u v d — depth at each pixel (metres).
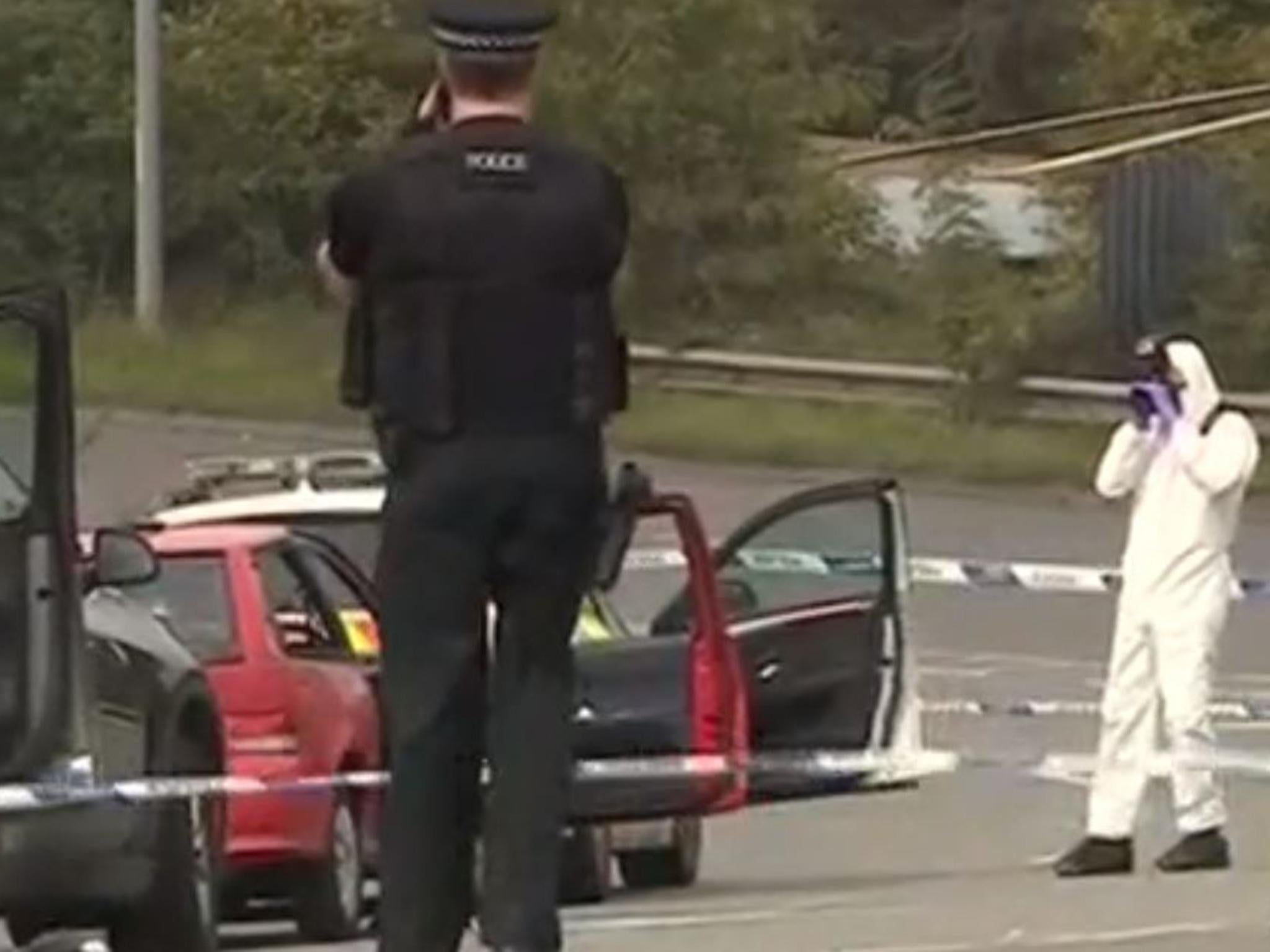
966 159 183.25
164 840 45.66
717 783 59.09
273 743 52.84
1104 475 59.59
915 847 69.50
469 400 29.00
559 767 29.64
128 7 196.50
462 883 29.86
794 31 193.38
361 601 59.06
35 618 40.59
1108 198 164.12
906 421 148.88
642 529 104.06
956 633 107.31
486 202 28.97
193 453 135.62
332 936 54.41
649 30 186.62
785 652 64.56
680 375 155.62
